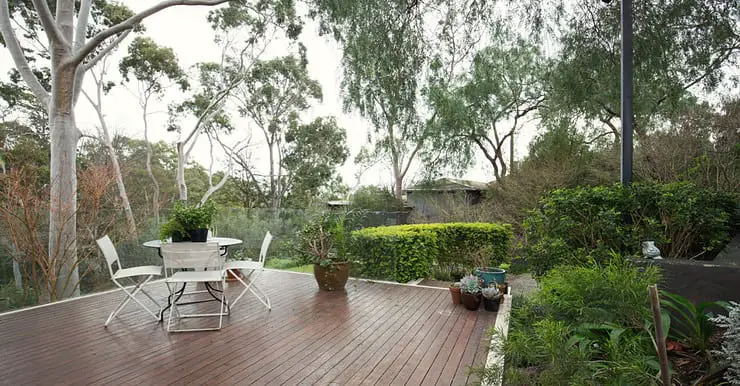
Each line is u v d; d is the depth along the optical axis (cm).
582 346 212
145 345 325
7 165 899
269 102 1823
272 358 299
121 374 270
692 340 247
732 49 601
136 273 393
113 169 811
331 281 520
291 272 652
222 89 1623
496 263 763
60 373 271
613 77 569
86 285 766
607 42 552
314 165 1981
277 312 423
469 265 729
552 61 616
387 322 389
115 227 857
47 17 652
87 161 1286
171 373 272
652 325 233
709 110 736
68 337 341
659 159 769
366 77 586
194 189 1978
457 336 349
